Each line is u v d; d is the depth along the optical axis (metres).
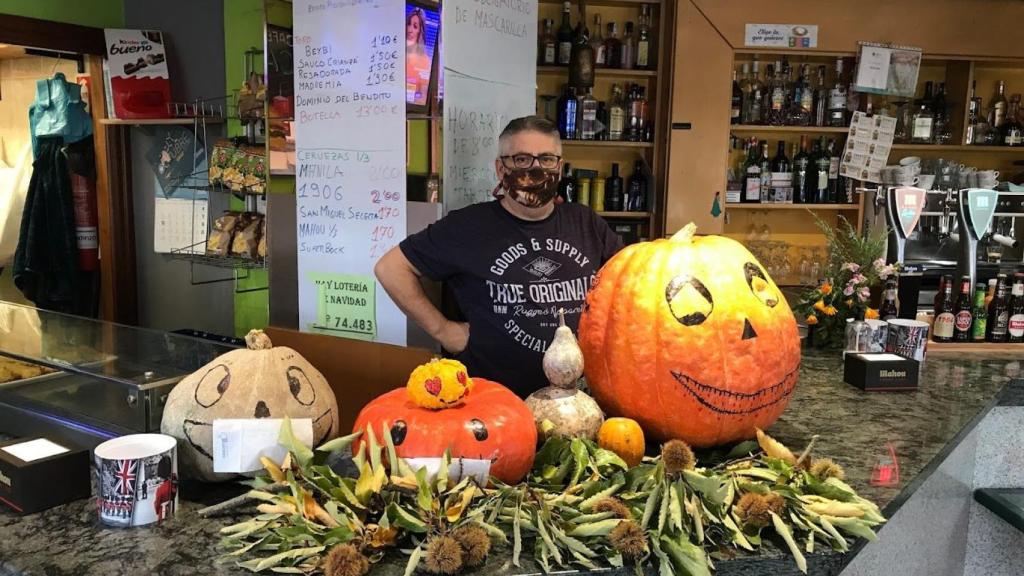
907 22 4.23
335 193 2.24
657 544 0.96
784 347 1.31
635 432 1.20
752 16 4.14
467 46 2.22
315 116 2.23
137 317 4.23
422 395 1.12
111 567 0.99
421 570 0.95
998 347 2.48
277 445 1.16
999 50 4.28
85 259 4.10
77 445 1.25
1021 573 2.21
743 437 1.34
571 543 0.96
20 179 4.25
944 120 4.54
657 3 4.33
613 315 1.33
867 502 1.09
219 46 3.76
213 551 1.03
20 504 1.15
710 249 1.34
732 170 4.46
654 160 4.38
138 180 4.12
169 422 1.22
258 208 3.78
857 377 2.00
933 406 1.83
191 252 3.93
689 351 1.26
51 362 1.53
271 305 2.47
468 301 2.15
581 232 2.23
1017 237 4.04
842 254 2.56
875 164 4.41
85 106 3.98
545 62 4.24
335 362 1.88
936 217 3.78
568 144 4.30
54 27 3.62
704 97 4.19
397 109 2.06
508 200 2.15
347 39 2.13
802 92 4.41
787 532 1.01
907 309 3.57
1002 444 2.17
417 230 2.17
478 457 1.08
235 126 3.75
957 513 2.06
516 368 2.13
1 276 4.42
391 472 1.05
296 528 0.98
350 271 2.26
